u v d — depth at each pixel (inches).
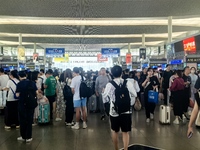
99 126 263.3
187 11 557.3
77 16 597.6
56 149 184.7
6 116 252.1
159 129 245.1
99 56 1621.6
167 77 373.7
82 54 1780.3
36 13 564.7
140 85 361.7
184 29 823.7
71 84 249.1
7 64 754.8
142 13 572.1
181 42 441.4
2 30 828.0
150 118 300.0
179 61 432.5
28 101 202.8
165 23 744.3
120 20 677.9
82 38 1038.4
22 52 903.7
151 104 294.2
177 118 271.9
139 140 206.1
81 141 205.9
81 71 294.0
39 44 1253.1
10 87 248.7
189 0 478.0
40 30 836.0
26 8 521.0
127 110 157.5
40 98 273.0
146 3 494.0
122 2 483.2
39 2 483.2
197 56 405.1
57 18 637.3
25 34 925.2
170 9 535.5
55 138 215.3
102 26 780.6
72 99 269.3
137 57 1539.1
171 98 307.4
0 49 1381.6
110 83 160.9
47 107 273.4
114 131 162.1
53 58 1601.9
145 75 361.4
